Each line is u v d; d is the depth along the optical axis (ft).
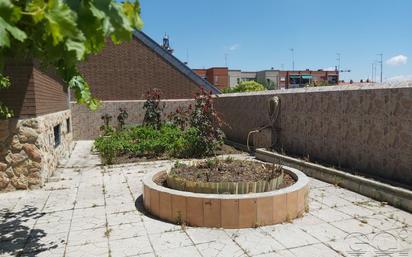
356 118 21.11
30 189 20.63
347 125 21.88
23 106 20.54
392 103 18.48
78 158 31.07
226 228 14.12
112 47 45.73
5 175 20.33
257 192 15.53
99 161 29.27
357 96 20.97
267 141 30.22
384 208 16.14
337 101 22.70
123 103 45.06
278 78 176.04
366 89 20.27
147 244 12.80
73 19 5.23
